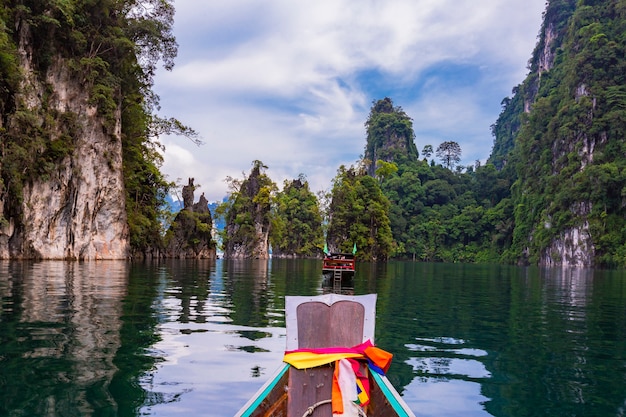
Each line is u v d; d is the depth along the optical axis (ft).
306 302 23.70
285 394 19.13
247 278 97.50
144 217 185.78
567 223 362.53
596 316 51.03
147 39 167.84
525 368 28.63
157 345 30.89
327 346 22.49
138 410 20.01
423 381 25.57
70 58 139.74
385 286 88.22
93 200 145.48
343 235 352.08
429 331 39.96
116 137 153.38
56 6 127.24
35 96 129.18
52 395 21.36
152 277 84.94
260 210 332.39
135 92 178.19
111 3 148.56
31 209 126.82
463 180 620.08
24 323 35.96
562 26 625.00
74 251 140.05
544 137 437.58
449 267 249.14
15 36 125.18
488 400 22.84
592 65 397.39
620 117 358.43
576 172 377.50
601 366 29.35
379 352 20.75
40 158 127.65
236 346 31.42
